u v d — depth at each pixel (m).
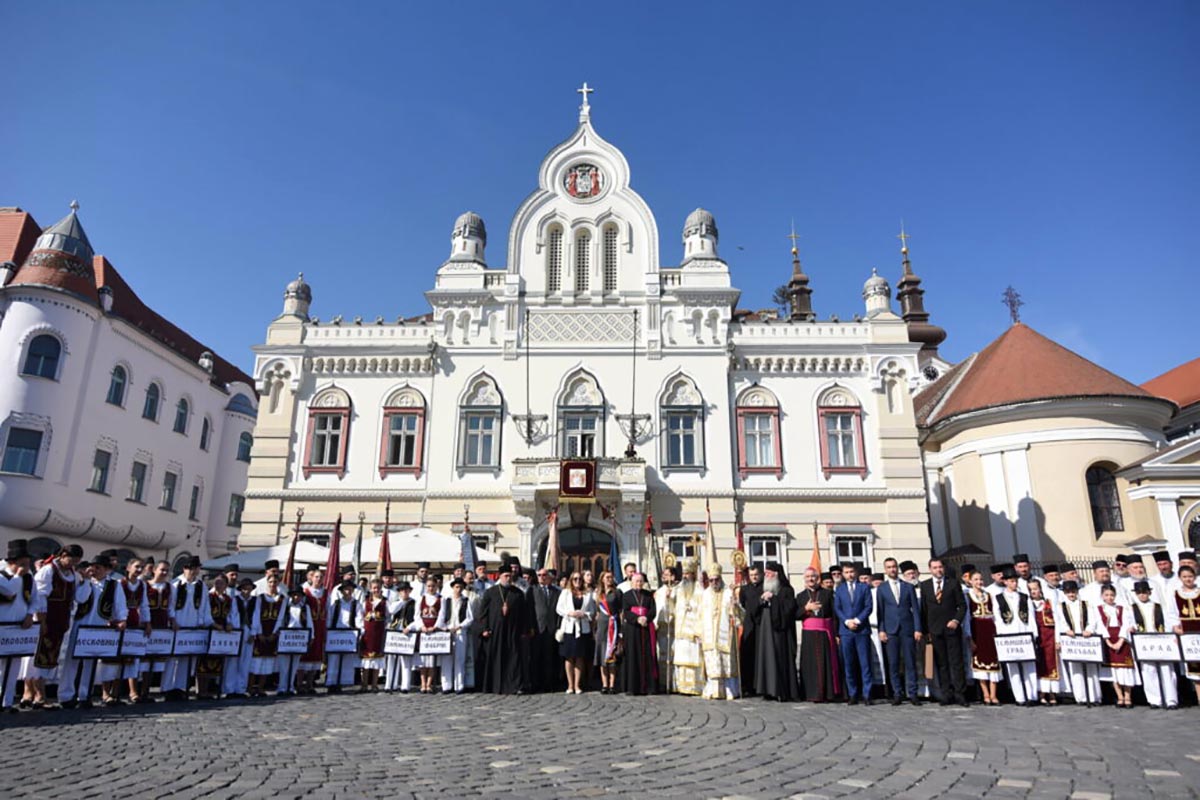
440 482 26.83
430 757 8.06
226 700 12.96
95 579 12.32
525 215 29.50
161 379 39.22
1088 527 26.95
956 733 9.63
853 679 12.98
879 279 29.27
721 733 9.62
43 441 30.91
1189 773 7.28
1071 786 6.81
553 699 13.29
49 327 31.73
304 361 28.19
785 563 26.27
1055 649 12.88
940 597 12.97
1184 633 12.20
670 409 27.44
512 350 28.05
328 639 14.73
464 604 14.86
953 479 30.83
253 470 27.12
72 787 6.64
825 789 6.74
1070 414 28.03
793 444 27.31
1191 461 24.84
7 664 11.23
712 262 29.08
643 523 25.88
